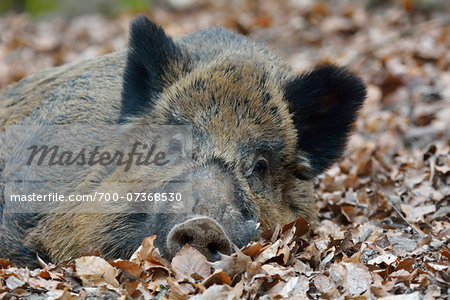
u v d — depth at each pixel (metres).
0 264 8.43
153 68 9.12
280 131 8.73
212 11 26.30
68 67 11.73
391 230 9.56
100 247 8.59
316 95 9.52
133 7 26.94
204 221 6.93
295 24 22.70
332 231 9.98
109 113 9.78
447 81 16.39
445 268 7.49
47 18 26.39
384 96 16.56
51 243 9.06
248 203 7.95
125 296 6.87
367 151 13.57
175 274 7.09
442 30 19.78
